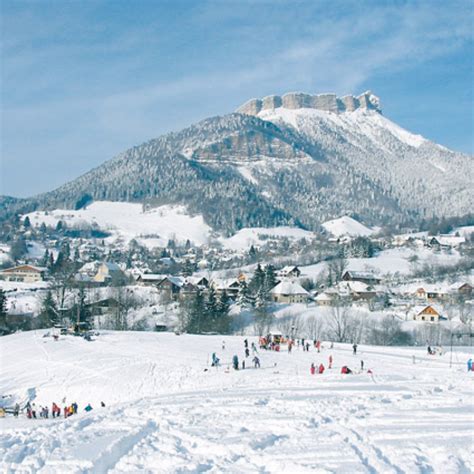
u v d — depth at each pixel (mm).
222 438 27359
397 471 21297
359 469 21578
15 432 33031
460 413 30578
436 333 106438
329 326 116812
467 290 144875
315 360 64562
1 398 65375
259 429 29344
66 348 83062
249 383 50625
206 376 61062
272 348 74750
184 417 33656
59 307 133375
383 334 105250
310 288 177625
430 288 146000
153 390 60562
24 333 98938
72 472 23047
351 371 52656
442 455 22781
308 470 21641
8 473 23797
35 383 68562
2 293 128500
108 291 160250
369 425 28609
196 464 23203
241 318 126438
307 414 32312
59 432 31625
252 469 22422
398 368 55406
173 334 94562
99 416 36812
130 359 72562
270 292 151500
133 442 28094
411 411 31531
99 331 98625
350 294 147875
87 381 66625
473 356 65938
